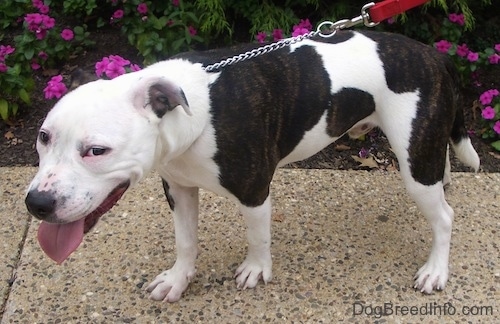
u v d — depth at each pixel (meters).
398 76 1.22
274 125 1.19
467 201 1.58
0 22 2.10
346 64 1.22
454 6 2.00
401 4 1.28
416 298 1.33
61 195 0.94
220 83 1.12
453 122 1.29
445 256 1.36
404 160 1.27
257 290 1.35
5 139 1.79
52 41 2.01
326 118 1.23
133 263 1.41
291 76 1.19
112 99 0.98
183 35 1.97
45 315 1.29
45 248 1.04
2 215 1.53
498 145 1.77
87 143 0.94
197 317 1.29
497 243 1.46
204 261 1.42
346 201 1.59
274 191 1.61
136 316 1.30
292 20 1.95
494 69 2.02
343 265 1.41
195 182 1.18
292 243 1.46
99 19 2.12
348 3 1.99
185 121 1.07
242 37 2.08
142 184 1.62
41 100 1.92
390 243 1.47
